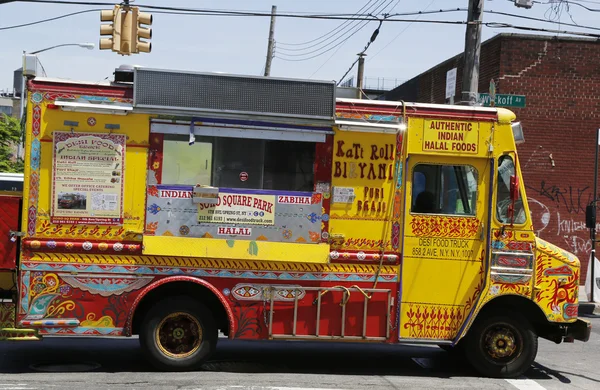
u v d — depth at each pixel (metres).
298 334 7.46
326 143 7.50
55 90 7.09
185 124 7.28
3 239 7.08
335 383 7.24
